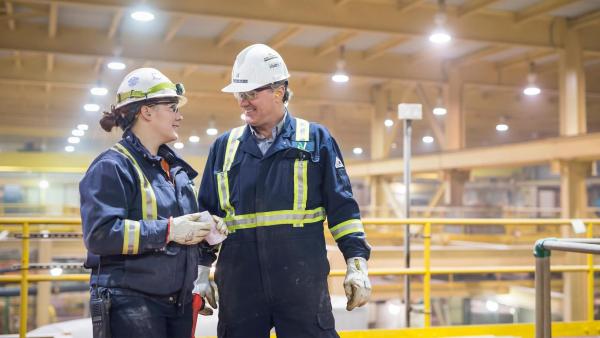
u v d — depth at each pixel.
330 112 25.72
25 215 28.44
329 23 12.48
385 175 20.81
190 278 2.67
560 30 14.24
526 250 15.33
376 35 15.20
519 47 15.38
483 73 18.39
